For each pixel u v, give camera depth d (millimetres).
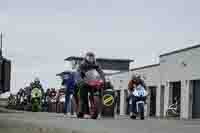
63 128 20312
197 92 76312
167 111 81438
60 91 54062
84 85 33094
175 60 85375
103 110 39969
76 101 34688
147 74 100500
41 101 53125
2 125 19359
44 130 18750
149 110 98812
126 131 21141
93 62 33469
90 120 30109
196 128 24438
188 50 79938
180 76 82750
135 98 41250
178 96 84562
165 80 90125
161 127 24688
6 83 14922
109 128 22781
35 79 53438
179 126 25922
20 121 22688
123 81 118125
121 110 119062
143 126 25266
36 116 32438
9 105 68312
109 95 40281
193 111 77062
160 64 93250
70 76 41969
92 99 33094
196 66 76750
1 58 15031
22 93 63312
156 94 95812
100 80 33062
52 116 34125
